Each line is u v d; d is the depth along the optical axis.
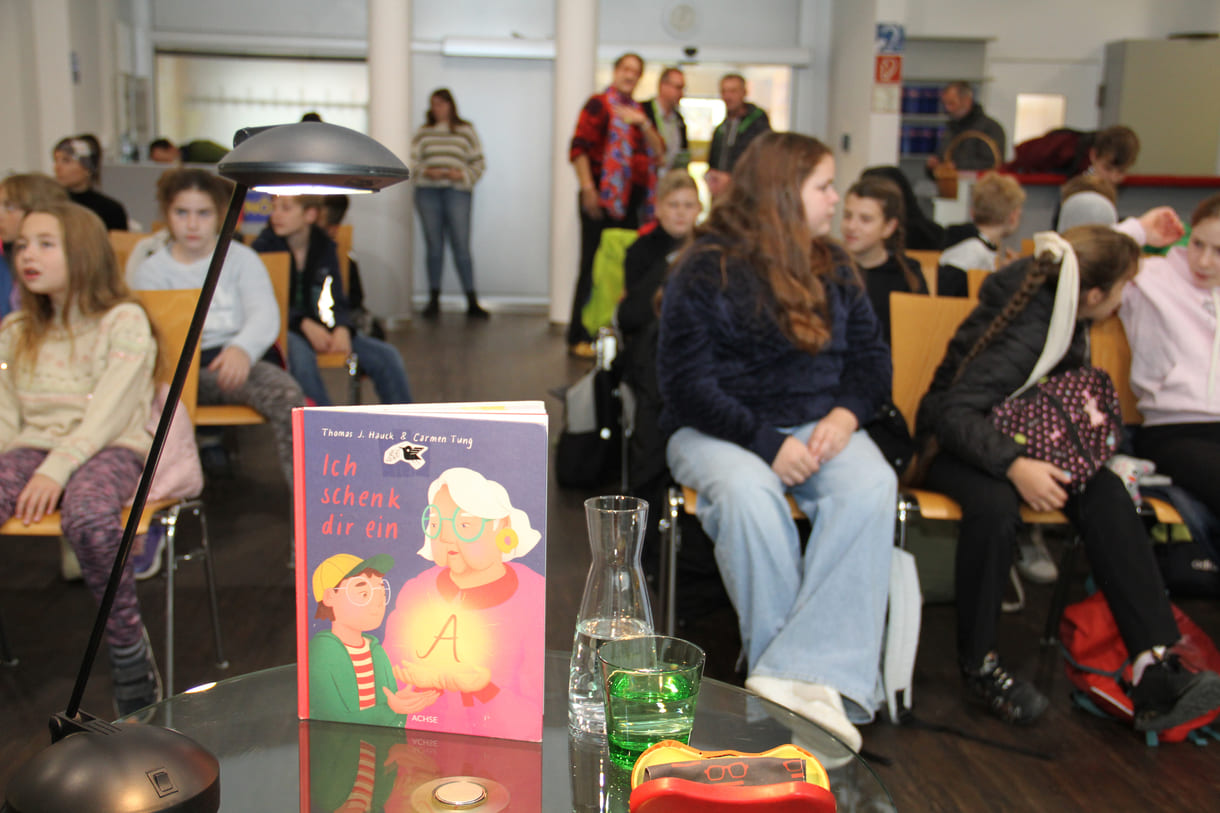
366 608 1.13
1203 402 2.50
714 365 2.29
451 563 1.12
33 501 2.01
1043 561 3.10
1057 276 2.29
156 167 6.82
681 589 2.70
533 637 1.12
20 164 7.79
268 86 9.16
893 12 8.04
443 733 1.15
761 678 2.01
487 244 9.42
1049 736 2.17
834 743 1.17
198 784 0.94
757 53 9.19
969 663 2.23
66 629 2.58
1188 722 2.08
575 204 7.87
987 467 2.23
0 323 2.33
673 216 3.89
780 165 2.25
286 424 2.81
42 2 7.55
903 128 8.80
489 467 1.10
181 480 2.23
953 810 1.88
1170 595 2.88
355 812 1.01
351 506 1.12
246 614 2.70
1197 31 9.07
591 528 1.21
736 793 0.86
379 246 7.91
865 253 3.07
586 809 1.02
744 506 2.06
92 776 0.91
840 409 2.28
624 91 6.69
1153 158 8.91
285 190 0.98
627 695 1.02
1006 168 7.18
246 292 2.94
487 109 9.21
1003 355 2.32
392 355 3.86
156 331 2.26
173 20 9.02
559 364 6.34
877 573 2.07
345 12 9.14
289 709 1.20
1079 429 2.27
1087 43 9.07
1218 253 2.47
